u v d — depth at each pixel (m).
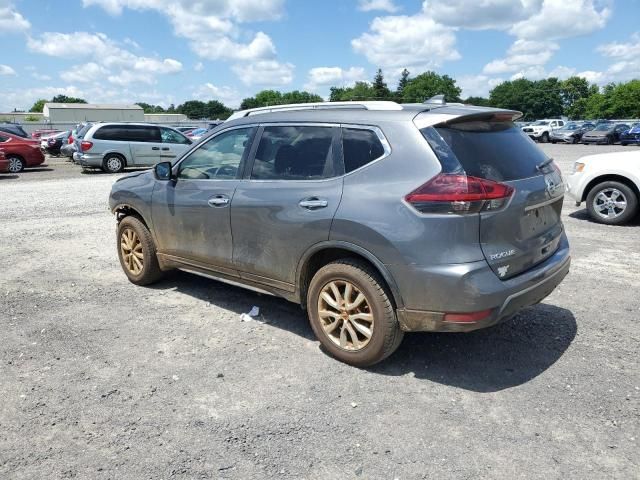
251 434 3.04
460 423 3.13
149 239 5.45
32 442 2.98
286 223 3.96
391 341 3.62
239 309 5.01
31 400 3.41
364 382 3.62
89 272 6.26
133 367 3.85
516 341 4.23
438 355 4.02
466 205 3.21
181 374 3.74
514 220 3.45
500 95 120.50
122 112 89.94
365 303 3.68
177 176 5.01
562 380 3.61
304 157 3.99
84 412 3.27
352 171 3.68
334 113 3.95
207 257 4.74
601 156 8.98
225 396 3.45
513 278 3.47
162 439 3.00
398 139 3.52
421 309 3.39
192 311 4.96
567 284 5.59
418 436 3.01
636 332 4.37
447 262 3.26
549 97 117.19
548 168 4.02
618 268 6.17
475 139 3.52
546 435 3.00
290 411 3.27
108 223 9.29
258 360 3.96
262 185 4.20
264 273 4.27
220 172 4.63
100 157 19.11
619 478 2.64
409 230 3.34
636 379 3.61
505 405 3.31
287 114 4.26
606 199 8.77
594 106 96.12
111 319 4.76
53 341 4.30
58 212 10.48
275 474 2.71
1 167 18.81
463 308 3.26
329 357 4.00
